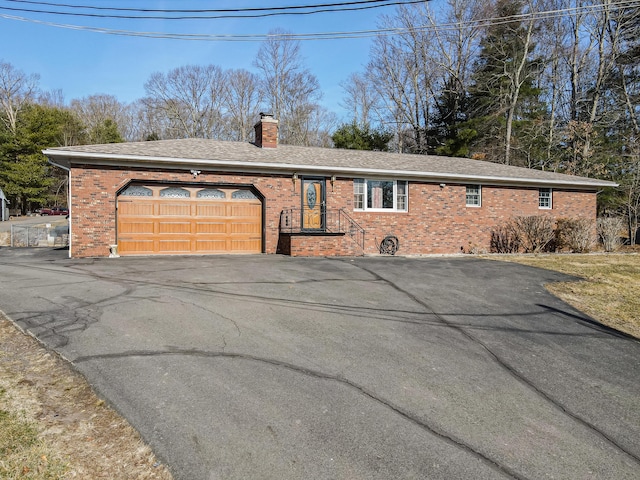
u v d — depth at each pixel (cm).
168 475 265
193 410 344
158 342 490
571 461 301
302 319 601
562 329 619
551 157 2788
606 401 404
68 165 1300
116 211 1253
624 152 2464
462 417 355
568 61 2955
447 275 973
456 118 3297
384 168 1555
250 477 265
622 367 491
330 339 525
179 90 4484
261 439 307
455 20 3269
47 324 542
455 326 605
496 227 1750
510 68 3008
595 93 2755
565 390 422
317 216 1481
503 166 1997
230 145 1584
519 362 488
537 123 2852
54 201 4531
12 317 570
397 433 324
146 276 871
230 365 434
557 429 346
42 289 736
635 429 354
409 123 3825
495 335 577
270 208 1412
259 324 569
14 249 1598
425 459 292
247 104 4544
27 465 269
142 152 1268
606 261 1272
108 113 5241
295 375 418
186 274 899
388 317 630
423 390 402
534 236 1672
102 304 638
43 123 4050
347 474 272
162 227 1303
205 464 277
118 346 474
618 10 2578
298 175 1449
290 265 1059
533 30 2983
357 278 904
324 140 4547
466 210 1703
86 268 979
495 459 298
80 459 278
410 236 1616
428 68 3534
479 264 1157
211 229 1356
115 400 356
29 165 3994
